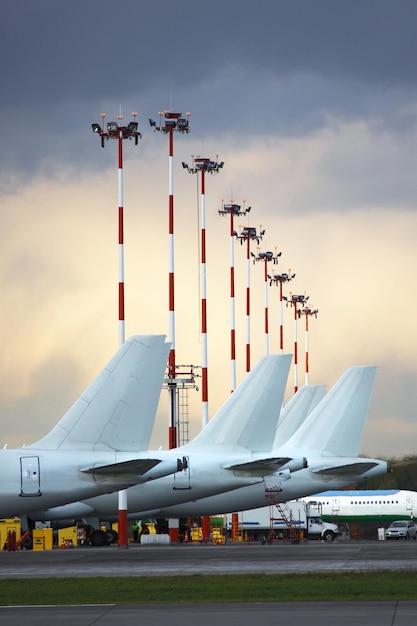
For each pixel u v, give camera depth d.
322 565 165.88
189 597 119.38
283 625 94.56
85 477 197.25
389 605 107.75
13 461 195.88
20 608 112.56
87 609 110.00
